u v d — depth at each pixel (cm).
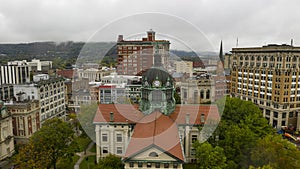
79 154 6075
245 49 9931
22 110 6812
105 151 4684
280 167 4278
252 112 6581
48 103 8250
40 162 4662
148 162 4016
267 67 9000
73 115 7769
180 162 3975
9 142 6378
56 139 5081
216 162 4575
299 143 7575
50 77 9100
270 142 4688
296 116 8850
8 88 9550
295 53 8456
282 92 8481
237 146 5047
